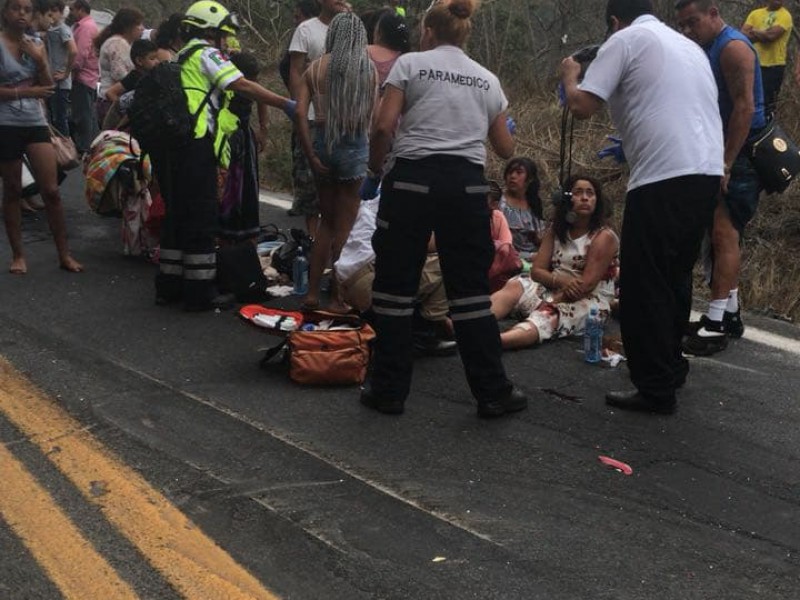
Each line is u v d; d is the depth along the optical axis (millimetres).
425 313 5203
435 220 4250
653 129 4262
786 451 4129
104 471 3762
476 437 4184
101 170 7141
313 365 4688
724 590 3070
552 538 3352
